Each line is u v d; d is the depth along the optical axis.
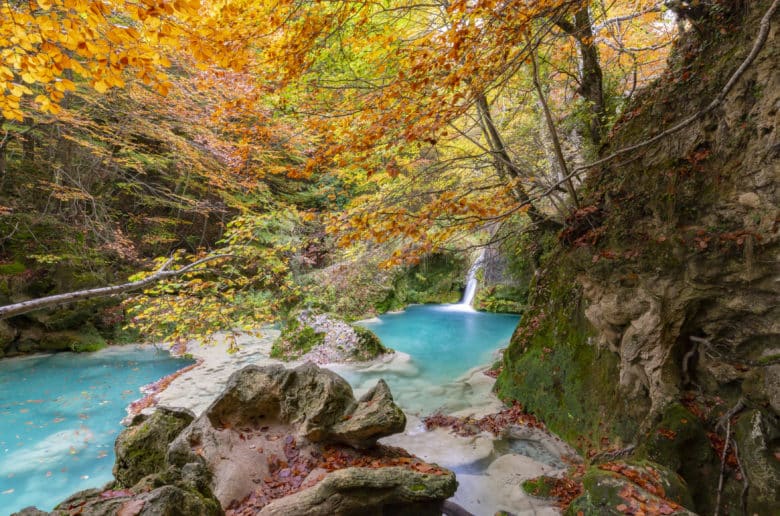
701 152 4.22
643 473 3.43
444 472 3.77
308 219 5.06
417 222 4.11
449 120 3.97
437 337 12.31
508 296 14.98
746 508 3.42
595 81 7.11
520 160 6.74
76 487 5.29
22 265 10.38
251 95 5.49
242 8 3.76
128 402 7.82
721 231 3.92
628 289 4.61
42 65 2.67
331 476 3.37
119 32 2.60
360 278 13.55
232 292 6.87
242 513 3.38
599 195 5.61
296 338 10.65
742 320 3.93
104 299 11.45
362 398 4.70
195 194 14.34
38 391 8.23
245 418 4.66
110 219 11.50
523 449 5.75
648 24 7.84
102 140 10.69
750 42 4.02
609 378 5.28
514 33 3.58
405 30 5.71
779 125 3.51
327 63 5.48
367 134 4.16
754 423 3.59
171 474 2.70
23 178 10.91
